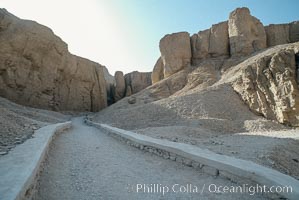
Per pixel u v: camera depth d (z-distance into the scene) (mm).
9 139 8070
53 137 11492
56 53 42500
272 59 25875
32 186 4355
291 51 25078
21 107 28172
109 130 16531
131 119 27984
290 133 17609
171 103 29312
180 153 7566
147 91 48344
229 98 28219
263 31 45438
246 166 5504
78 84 51188
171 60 54656
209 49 51688
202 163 6547
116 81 75125
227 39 49531
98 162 7738
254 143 12211
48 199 4570
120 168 7082
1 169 4520
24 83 35625
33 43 37156
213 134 18609
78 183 5578
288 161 9578
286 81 23141
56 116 33781
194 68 49844
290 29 46781
